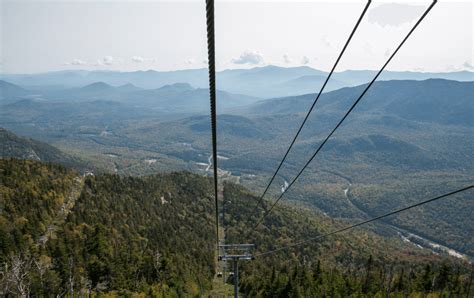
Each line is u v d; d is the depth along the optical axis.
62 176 126.38
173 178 196.00
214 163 13.59
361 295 80.50
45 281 60.31
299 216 191.12
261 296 88.75
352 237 184.38
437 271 113.81
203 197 184.12
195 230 141.25
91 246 83.25
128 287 75.69
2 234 73.88
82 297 63.03
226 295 97.12
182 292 83.44
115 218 114.94
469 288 91.38
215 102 8.88
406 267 136.25
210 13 6.15
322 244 157.25
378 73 10.00
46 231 92.25
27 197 101.06
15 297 39.50
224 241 142.50
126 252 87.94
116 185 143.38
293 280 90.44
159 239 114.19
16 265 43.56
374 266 115.44
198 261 112.69
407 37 8.36
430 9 7.25
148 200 146.88
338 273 94.69
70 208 109.25
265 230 161.00
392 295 84.00
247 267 113.50
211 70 7.77
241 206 182.50
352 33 8.53
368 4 7.32
